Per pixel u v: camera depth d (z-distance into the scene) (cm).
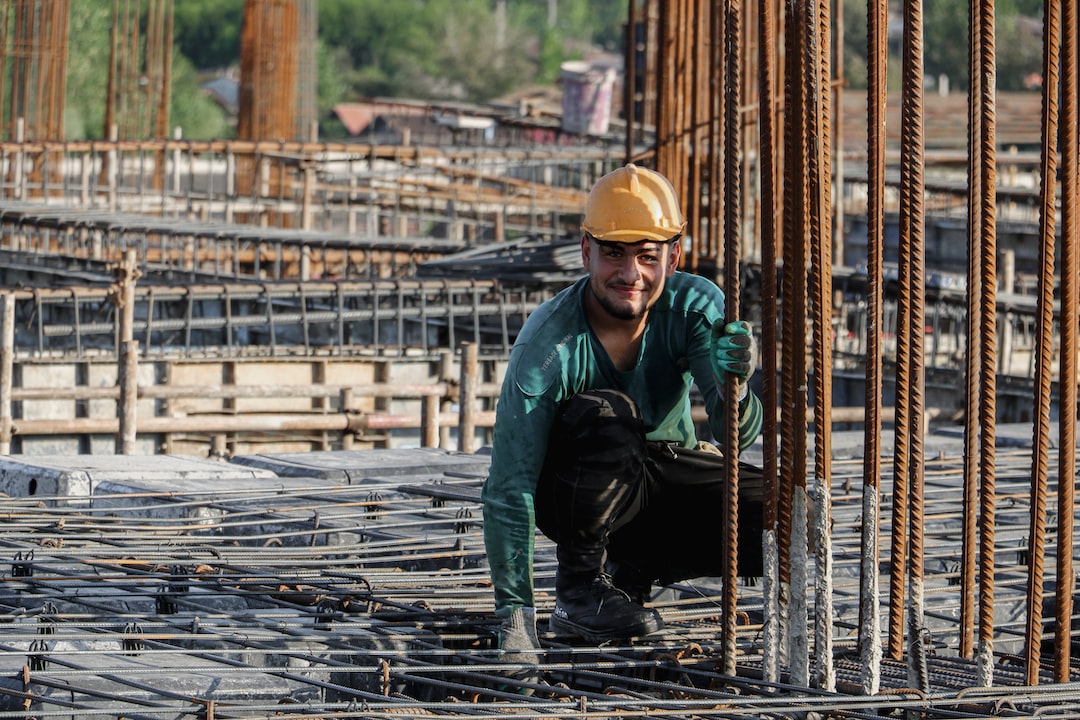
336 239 6844
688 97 5241
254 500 2677
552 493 1827
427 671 1683
